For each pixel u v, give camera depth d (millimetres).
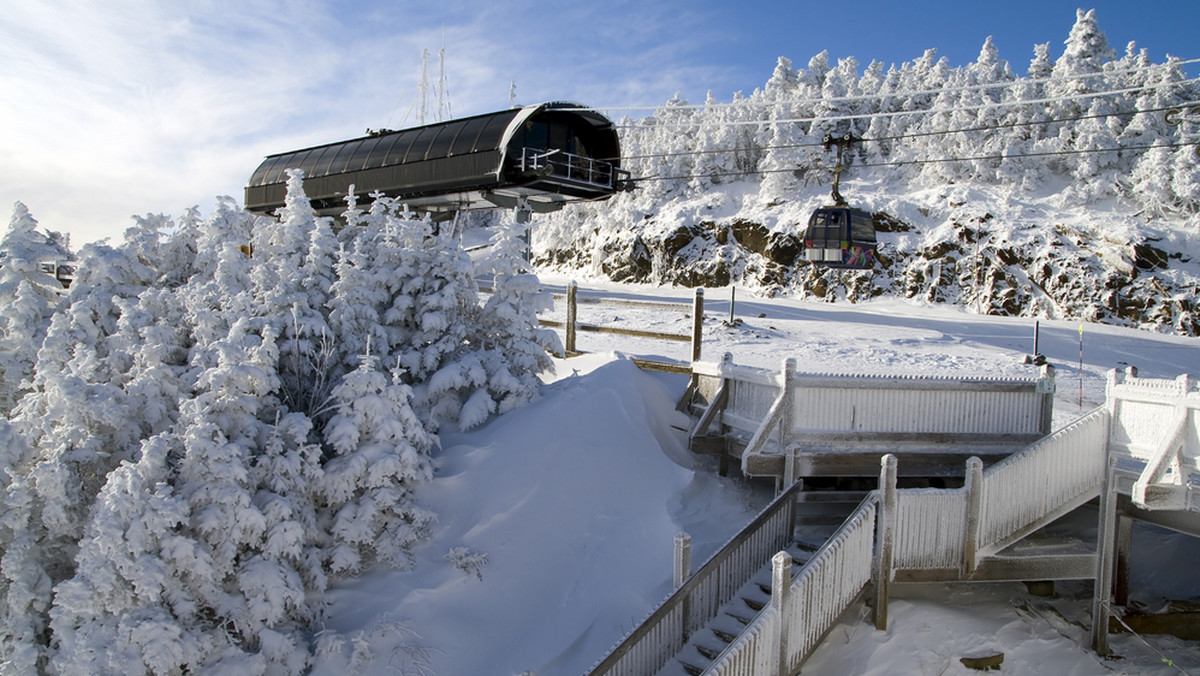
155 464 7020
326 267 10469
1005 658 8203
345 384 8430
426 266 10711
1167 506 7738
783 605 6934
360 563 8320
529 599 8250
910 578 8484
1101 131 49969
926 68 63562
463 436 9961
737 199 59031
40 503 7773
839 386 9430
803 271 48719
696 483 10281
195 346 9203
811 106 60844
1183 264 41125
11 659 6742
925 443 9656
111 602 6586
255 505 7516
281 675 7020
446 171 23422
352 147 27094
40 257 11906
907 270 46156
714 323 25234
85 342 10016
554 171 23609
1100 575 8617
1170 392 7965
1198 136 47156
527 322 11086
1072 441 9227
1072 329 31188
